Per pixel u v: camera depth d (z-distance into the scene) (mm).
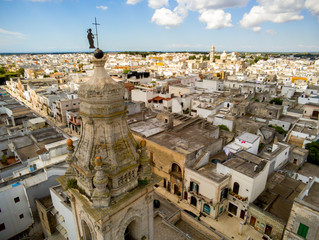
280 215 36125
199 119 62719
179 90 106375
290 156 51188
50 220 34875
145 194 16297
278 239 34688
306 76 141125
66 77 158875
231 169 40312
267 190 41656
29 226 37406
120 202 14250
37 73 178500
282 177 44812
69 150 16203
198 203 42969
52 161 42781
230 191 41125
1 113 80938
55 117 97312
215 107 80000
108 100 13477
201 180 41375
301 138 57125
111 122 14062
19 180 35906
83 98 13688
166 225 27250
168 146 47438
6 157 48406
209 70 191375
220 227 39188
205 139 51406
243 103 82812
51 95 104438
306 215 28562
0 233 34594
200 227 28141
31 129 61750
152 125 60312
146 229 17438
